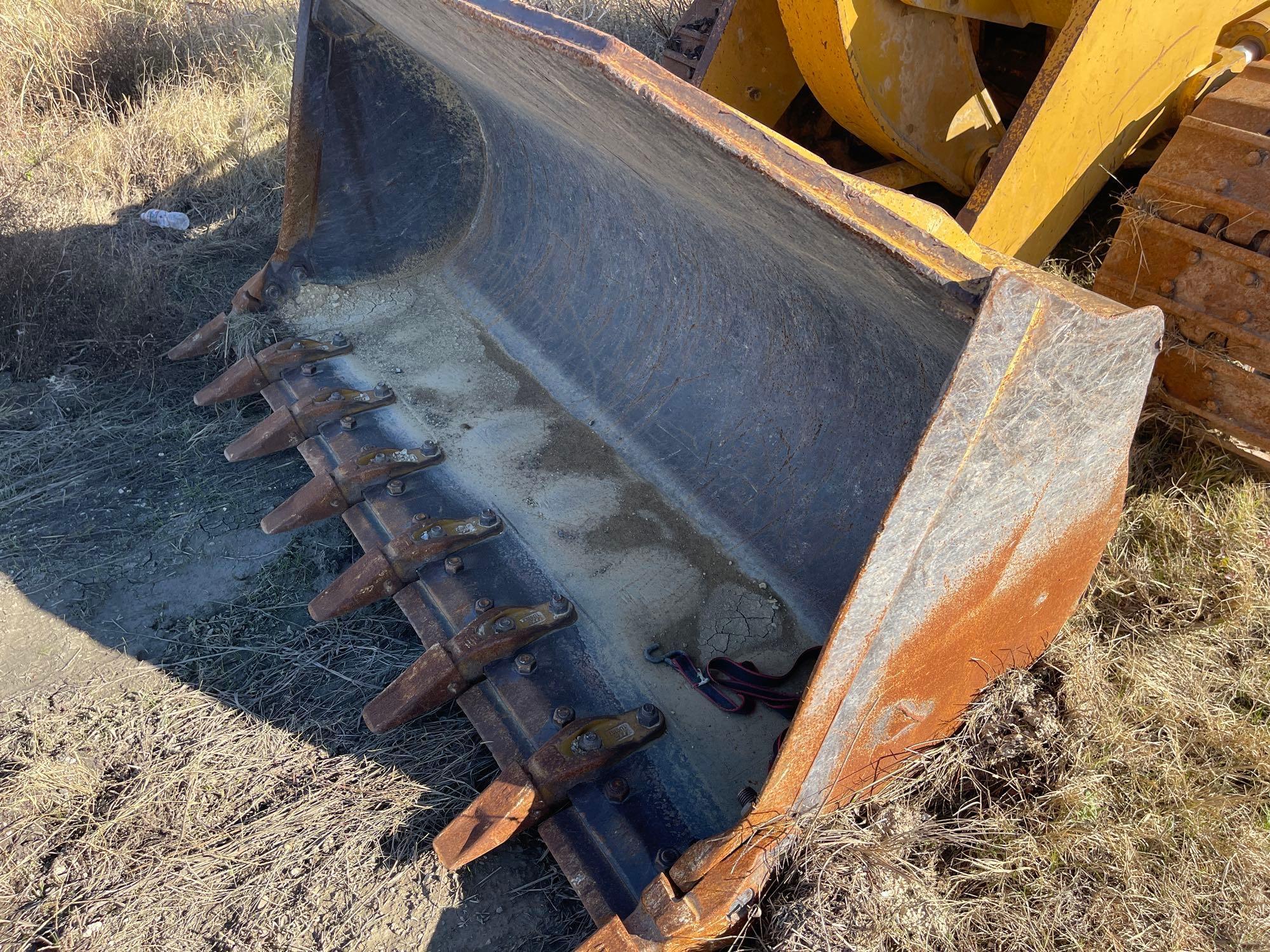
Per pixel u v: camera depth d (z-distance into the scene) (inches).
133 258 174.6
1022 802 87.8
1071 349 67.1
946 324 68.8
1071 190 117.0
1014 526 76.5
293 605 115.2
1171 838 86.0
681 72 159.5
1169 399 110.0
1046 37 138.0
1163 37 112.8
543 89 98.0
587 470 118.0
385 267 156.3
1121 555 112.0
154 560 122.0
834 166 154.9
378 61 141.5
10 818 91.8
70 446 141.0
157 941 82.4
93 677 106.9
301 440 129.0
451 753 96.4
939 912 78.8
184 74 254.4
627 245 126.6
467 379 135.1
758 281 105.7
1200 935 79.9
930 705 83.7
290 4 289.1
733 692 91.1
